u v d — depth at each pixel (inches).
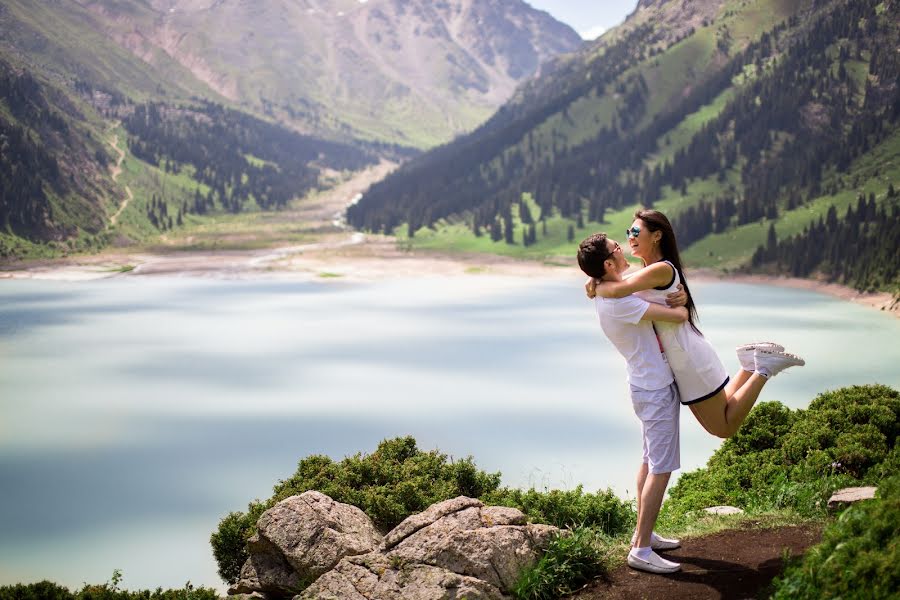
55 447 3166.8
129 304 7524.6
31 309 7155.5
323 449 3080.7
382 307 7401.6
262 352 5241.1
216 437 3292.3
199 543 2155.5
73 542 2174.0
